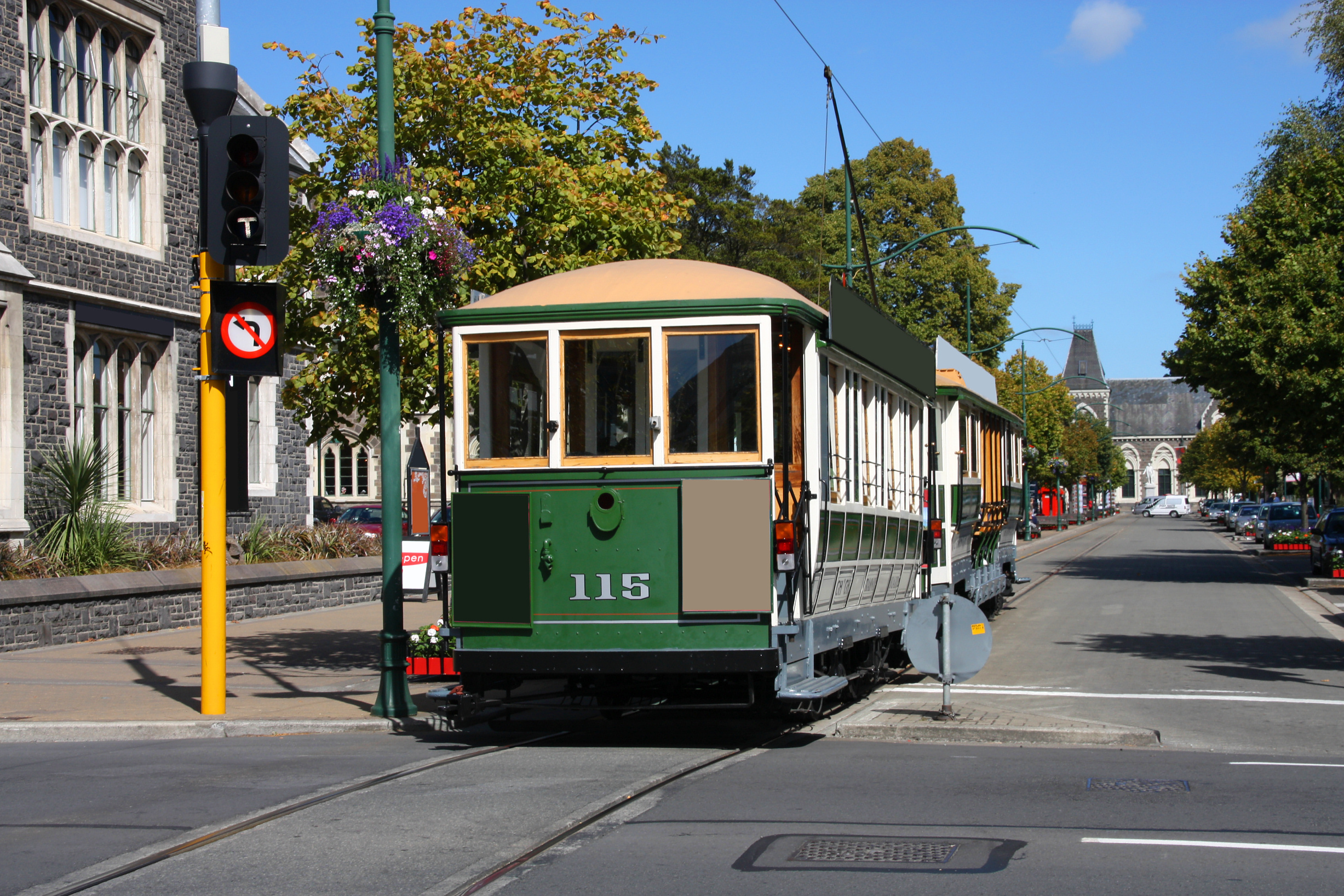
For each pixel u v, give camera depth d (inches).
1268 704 499.2
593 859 251.1
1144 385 7007.9
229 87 445.7
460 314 405.4
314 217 563.5
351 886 233.3
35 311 845.2
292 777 346.6
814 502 411.8
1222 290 1262.3
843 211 2468.0
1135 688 549.3
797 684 402.6
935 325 2332.7
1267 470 2449.6
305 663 647.8
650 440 391.9
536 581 393.7
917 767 360.2
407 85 554.3
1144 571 1477.6
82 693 533.3
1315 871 241.4
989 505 831.1
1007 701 510.9
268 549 981.8
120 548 814.5
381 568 1087.0
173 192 998.4
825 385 428.5
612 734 437.7
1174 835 271.7
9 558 726.5
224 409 465.1
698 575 383.6
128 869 246.1
